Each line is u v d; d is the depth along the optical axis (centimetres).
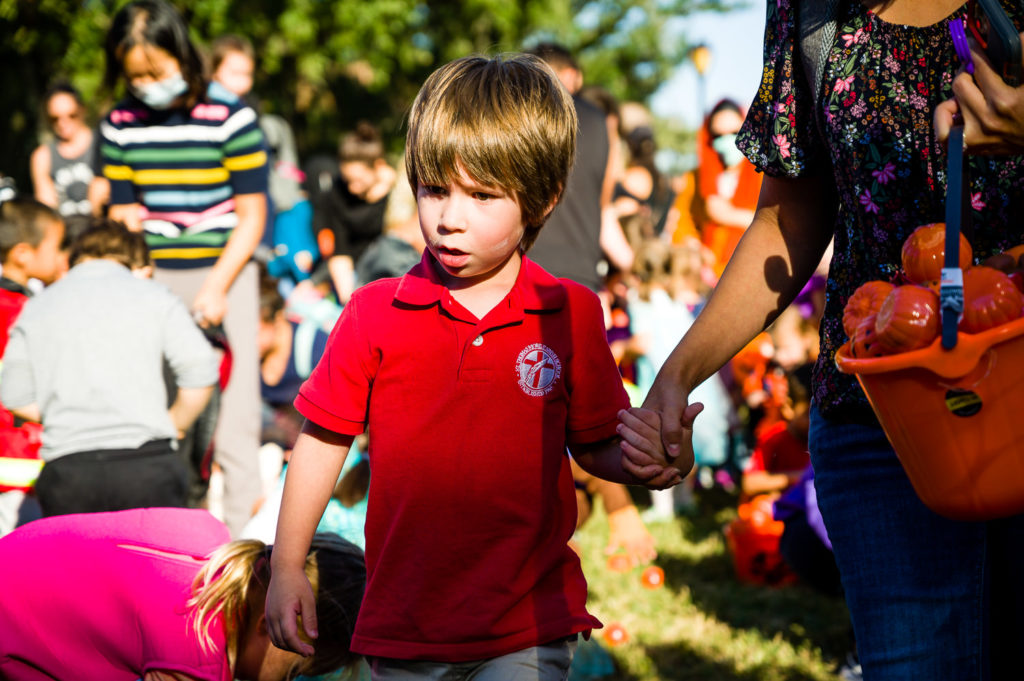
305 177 729
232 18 1588
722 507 676
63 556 247
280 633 185
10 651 243
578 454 198
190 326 358
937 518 172
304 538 192
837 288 183
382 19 1702
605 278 657
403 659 183
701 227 756
